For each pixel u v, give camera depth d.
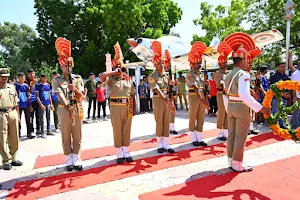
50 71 30.03
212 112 9.73
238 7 21.41
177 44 8.71
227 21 21.83
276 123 3.60
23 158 5.20
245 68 3.91
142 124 8.47
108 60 4.53
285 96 6.34
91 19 21.12
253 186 3.40
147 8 20.14
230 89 3.87
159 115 5.07
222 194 3.21
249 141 5.50
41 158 5.05
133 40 8.48
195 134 5.66
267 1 18.89
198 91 5.21
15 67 43.16
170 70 5.23
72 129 4.31
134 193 3.43
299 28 17.67
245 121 3.79
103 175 4.02
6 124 4.58
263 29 19.16
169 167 4.29
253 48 4.14
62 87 4.19
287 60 7.07
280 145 5.16
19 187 3.71
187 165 4.36
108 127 8.26
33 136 7.01
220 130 5.94
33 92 7.19
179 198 3.14
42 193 3.50
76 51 23.02
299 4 17.33
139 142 5.95
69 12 21.42
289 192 3.19
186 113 10.85
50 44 23.22
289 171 3.82
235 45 4.21
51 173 4.25
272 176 3.68
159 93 4.86
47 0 21.52
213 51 7.82
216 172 4.00
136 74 11.34
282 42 19.23
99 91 9.80
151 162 4.53
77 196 3.40
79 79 4.50
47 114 7.36
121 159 4.57
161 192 3.32
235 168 3.93
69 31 21.17
